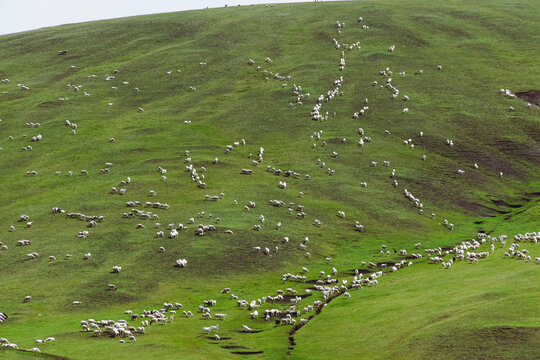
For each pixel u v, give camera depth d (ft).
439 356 143.95
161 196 338.13
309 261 275.80
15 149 444.55
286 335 181.06
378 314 182.29
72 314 211.61
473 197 379.96
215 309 213.05
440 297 186.91
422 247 297.12
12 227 304.09
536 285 177.58
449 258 260.21
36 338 179.22
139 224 298.15
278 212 326.65
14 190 366.84
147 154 415.85
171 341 173.78
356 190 368.68
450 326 156.04
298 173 387.14
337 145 432.66
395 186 380.17
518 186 404.77
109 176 375.04
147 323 195.62
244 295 230.48
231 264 263.29
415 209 354.74
